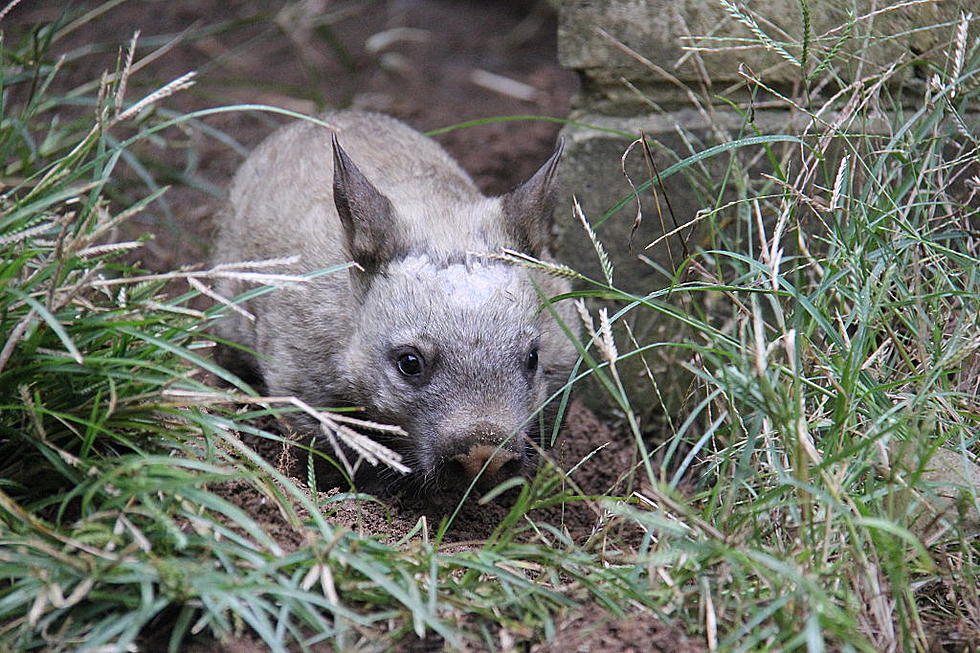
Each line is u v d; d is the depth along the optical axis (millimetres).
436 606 5828
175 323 7145
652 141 8742
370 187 8211
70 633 5469
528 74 16031
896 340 7246
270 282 6789
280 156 10125
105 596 5547
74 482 6262
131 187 12391
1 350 6426
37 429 6266
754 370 6906
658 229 9570
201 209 12320
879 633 5766
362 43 16578
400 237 8203
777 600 5555
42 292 6531
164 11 16438
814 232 8898
